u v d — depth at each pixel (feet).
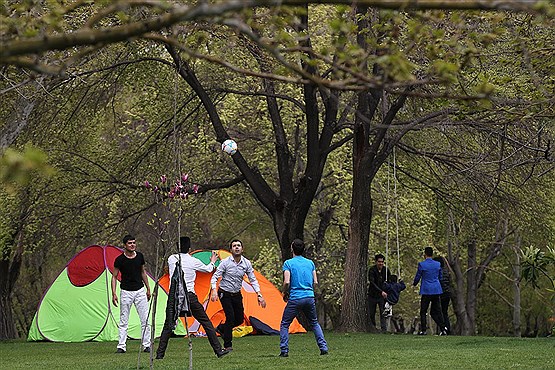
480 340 132.67
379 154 163.32
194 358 105.60
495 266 298.56
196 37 61.00
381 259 168.45
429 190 204.33
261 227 270.05
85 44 37.37
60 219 193.67
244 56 157.58
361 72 44.91
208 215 262.67
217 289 116.57
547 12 38.11
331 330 171.22
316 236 245.86
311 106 164.45
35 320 158.20
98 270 159.12
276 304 161.68
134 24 37.14
